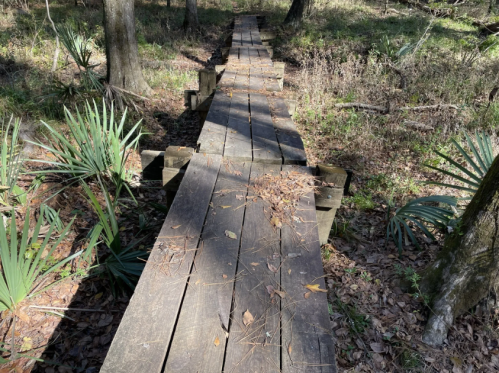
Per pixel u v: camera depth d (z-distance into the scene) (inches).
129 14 264.5
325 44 449.1
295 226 89.8
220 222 89.1
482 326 111.0
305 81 311.3
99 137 148.4
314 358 56.6
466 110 262.7
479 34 478.0
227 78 235.8
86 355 98.8
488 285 108.4
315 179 113.8
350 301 120.6
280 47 473.4
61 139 143.2
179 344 57.2
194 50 470.3
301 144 137.6
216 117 162.6
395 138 236.2
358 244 146.7
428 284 117.6
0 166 135.9
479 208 106.4
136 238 142.3
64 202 152.0
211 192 102.3
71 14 494.0
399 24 513.7
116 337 57.4
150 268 72.6
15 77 279.6
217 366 54.5
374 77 323.3
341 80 324.8
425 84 311.4
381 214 166.9
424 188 185.9
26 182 159.3
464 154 143.5
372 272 132.6
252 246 81.4
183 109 280.7
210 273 72.4
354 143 230.5
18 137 189.9
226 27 595.2
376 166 207.9
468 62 343.0
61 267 122.3
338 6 621.0
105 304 112.7
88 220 146.5
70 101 239.6
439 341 107.4
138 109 261.0
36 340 100.3
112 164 154.1
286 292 69.0
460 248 110.4
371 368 101.2
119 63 272.7
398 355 104.4
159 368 53.5
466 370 101.5
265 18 585.6
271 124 157.2
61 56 343.6
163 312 62.7
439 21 529.7
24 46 355.6
